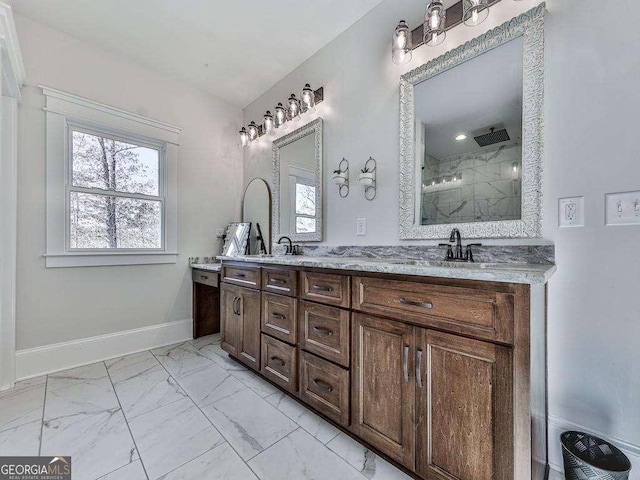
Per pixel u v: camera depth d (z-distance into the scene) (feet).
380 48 6.27
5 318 6.18
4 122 6.19
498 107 4.65
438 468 3.40
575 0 3.96
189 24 6.80
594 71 3.82
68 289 7.15
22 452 4.19
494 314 2.99
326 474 3.82
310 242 7.84
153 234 8.75
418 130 5.61
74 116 7.20
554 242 4.09
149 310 8.52
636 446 3.53
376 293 4.05
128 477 3.76
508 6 4.56
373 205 6.36
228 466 3.95
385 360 3.92
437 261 4.91
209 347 8.54
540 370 3.43
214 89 9.61
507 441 2.90
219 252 10.11
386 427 3.92
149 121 8.47
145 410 5.26
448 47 5.24
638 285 3.54
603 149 3.76
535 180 4.23
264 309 6.13
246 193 10.56
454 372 3.27
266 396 5.76
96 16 6.55
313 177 7.72
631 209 3.57
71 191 7.29
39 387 6.10
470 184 4.95
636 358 3.55
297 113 8.01
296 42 7.41
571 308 3.96
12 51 5.23
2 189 6.19
